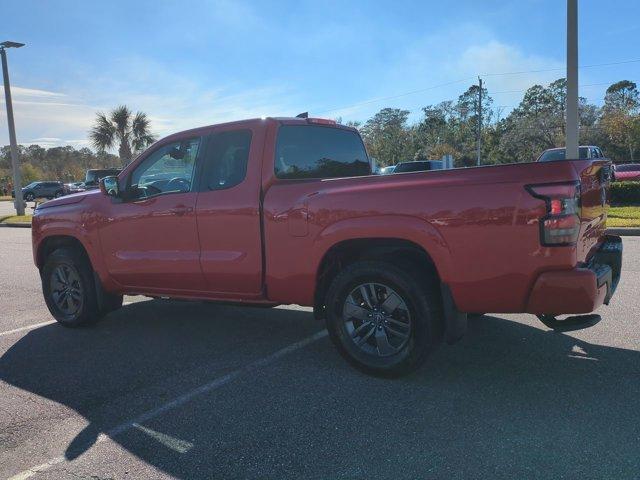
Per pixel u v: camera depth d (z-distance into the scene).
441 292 4.07
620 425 3.36
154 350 5.18
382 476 2.91
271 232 4.58
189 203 5.02
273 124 4.82
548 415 3.53
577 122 13.56
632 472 2.86
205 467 3.08
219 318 6.29
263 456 3.17
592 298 3.61
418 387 4.07
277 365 4.65
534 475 2.86
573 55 13.38
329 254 4.38
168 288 5.35
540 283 3.62
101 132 36.56
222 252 4.87
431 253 3.89
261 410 3.77
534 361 4.50
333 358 4.79
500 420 3.49
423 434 3.35
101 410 3.88
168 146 5.32
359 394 3.98
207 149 5.05
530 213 3.59
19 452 3.32
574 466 2.93
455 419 3.53
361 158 6.00
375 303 4.27
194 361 4.83
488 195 3.70
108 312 6.22
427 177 3.95
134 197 5.43
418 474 2.91
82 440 3.44
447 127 88.75
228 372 4.53
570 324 4.07
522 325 5.48
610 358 4.51
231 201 4.77
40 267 6.32
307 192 4.41
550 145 63.41
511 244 3.66
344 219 4.20
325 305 4.50
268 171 4.70
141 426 3.60
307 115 5.33
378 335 4.25
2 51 25.27
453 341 4.07
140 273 5.43
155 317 6.41
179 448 3.30
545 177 3.58
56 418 3.77
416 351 4.08
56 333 5.89
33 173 87.38
